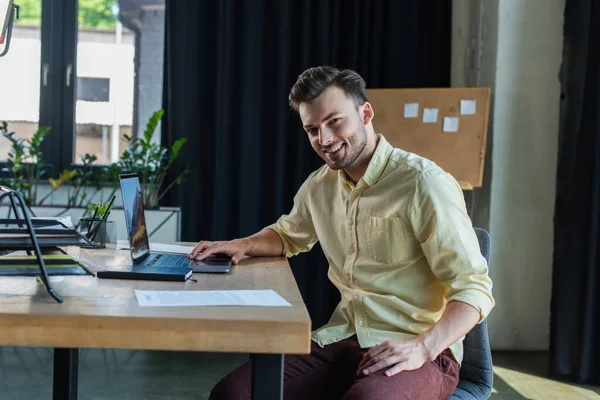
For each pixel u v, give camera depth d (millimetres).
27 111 4203
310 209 1830
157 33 4219
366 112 1663
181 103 4023
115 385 2975
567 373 3301
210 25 4047
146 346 1043
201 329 1047
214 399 1483
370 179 1629
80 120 4223
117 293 1236
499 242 3799
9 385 2908
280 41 3967
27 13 4148
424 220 1532
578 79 3383
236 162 4062
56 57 4156
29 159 4176
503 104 3758
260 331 1052
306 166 4035
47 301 1138
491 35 3795
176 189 4086
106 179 3990
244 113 3973
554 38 3738
